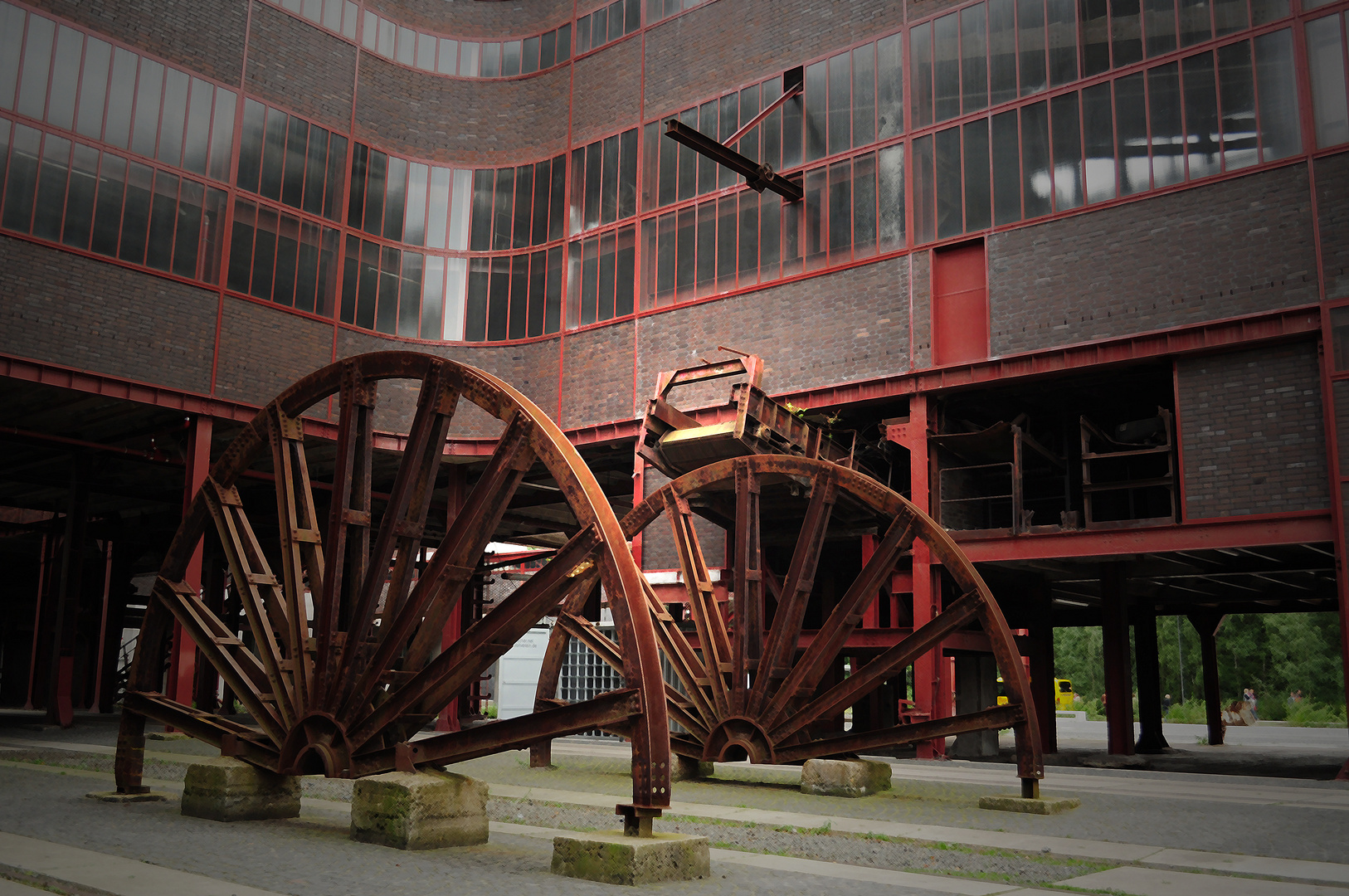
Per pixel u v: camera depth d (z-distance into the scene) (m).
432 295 33.12
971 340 23.59
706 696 16.22
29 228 24.55
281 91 30.47
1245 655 82.81
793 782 16.05
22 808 10.88
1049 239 22.72
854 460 25.19
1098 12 22.78
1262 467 19.59
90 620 39.00
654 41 31.48
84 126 25.89
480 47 34.94
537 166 33.69
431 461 9.95
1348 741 38.31
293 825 10.07
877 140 25.84
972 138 24.25
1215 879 7.92
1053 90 23.19
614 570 8.16
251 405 28.08
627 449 31.27
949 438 23.72
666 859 7.36
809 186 26.89
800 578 15.25
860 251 25.66
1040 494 28.98
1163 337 20.83
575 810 12.14
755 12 29.11
